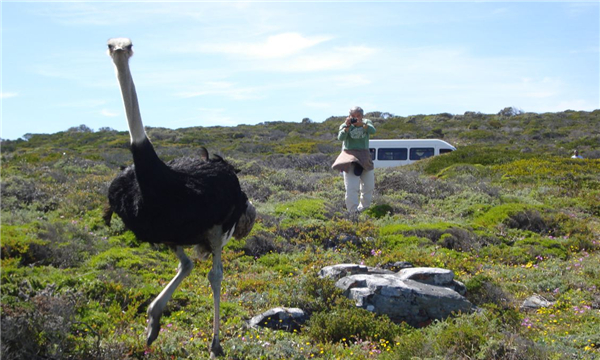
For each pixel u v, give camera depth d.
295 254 8.63
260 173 15.80
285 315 6.04
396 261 8.14
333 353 5.41
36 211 9.79
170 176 4.57
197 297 6.39
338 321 5.90
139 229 4.73
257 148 39.69
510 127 56.34
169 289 4.79
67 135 54.38
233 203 5.04
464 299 6.62
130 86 4.49
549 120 59.84
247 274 7.63
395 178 15.25
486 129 55.25
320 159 27.17
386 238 9.53
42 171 13.77
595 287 7.78
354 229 9.69
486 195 13.59
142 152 4.49
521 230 10.65
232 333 5.60
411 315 6.44
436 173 20.70
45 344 4.46
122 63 4.49
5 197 10.18
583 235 10.51
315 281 6.77
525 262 9.12
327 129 61.50
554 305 7.16
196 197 4.64
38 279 5.85
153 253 7.95
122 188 4.74
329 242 9.30
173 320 5.75
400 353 5.26
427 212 12.50
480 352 5.12
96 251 7.76
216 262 5.12
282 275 7.63
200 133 56.31
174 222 4.60
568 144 40.06
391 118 66.94
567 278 8.00
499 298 7.16
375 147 27.95
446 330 5.54
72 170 15.25
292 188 14.29
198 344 5.15
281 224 9.83
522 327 6.16
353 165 11.61
